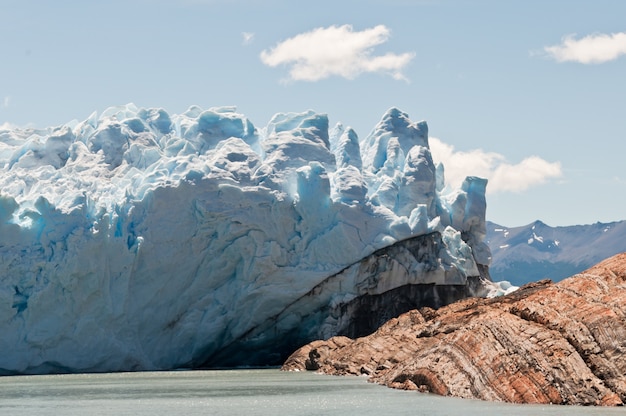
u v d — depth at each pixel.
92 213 131.00
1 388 106.31
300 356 131.88
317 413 74.75
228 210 136.75
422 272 146.00
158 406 83.62
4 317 126.50
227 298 139.12
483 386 79.44
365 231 143.12
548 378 75.56
